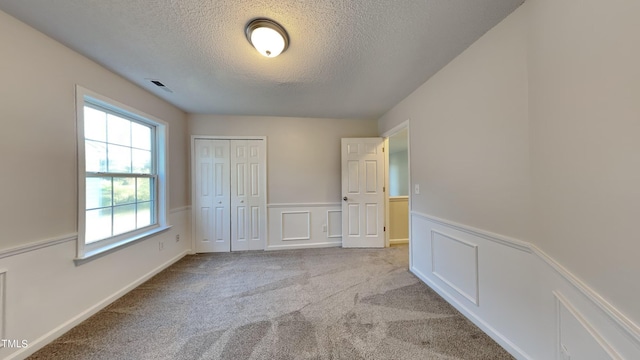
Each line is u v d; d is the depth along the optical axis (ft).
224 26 5.24
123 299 7.37
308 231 13.10
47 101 5.51
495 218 5.31
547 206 3.88
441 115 7.30
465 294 6.36
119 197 8.02
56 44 5.71
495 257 5.34
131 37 5.62
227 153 12.44
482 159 5.66
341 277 8.98
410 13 4.82
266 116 12.68
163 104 10.03
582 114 3.01
